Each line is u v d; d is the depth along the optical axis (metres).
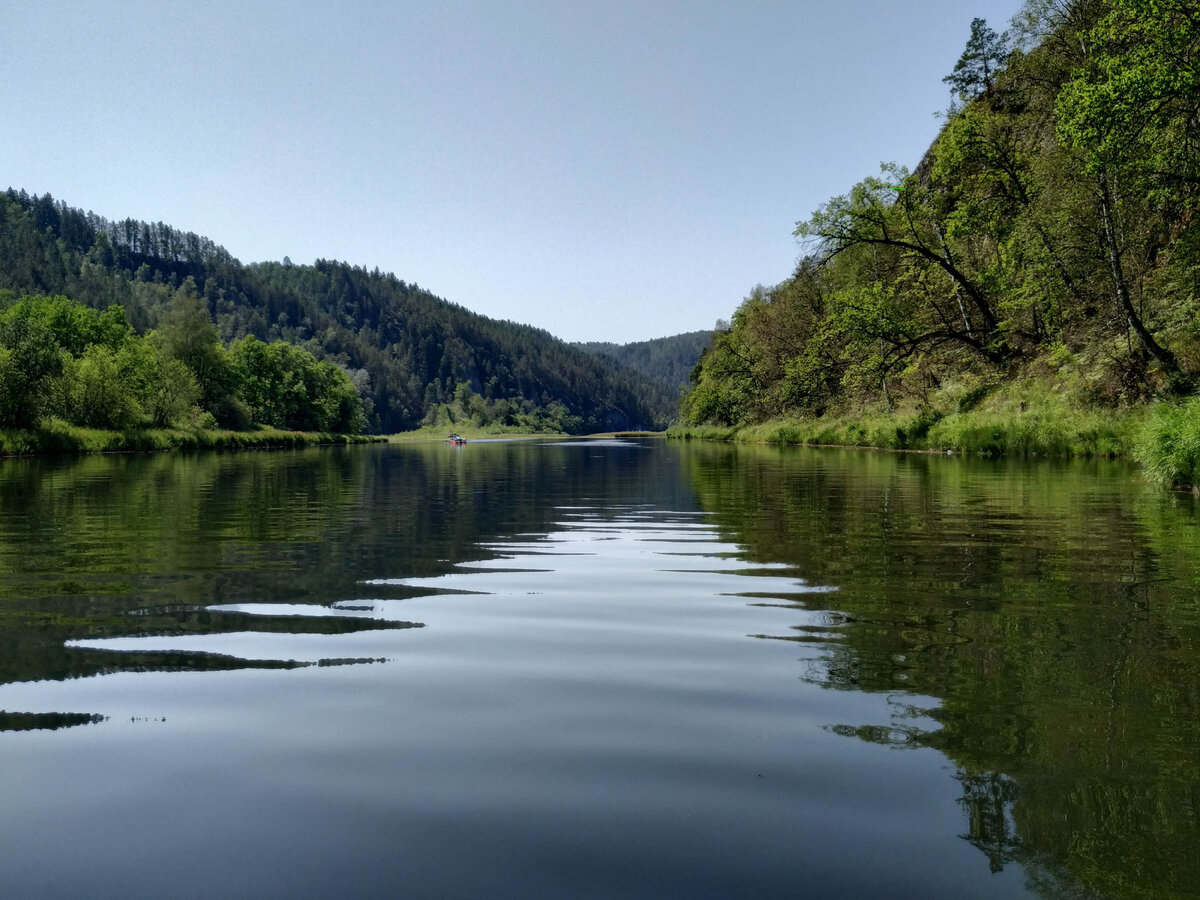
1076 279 24.09
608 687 2.84
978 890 1.54
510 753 2.25
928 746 2.23
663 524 7.91
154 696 2.74
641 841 1.76
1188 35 14.77
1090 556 5.40
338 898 1.54
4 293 103.75
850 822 1.83
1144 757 2.12
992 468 15.82
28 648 3.35
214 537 7.00
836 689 2.75
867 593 4.32
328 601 4.33
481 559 5.83
